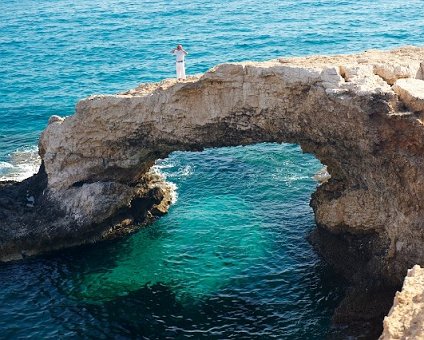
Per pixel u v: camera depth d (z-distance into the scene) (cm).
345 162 2647
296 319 2438
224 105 2734
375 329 2322
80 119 3052
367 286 2466
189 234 3094
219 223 3162
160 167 3756
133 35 6738
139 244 3061
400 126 2288
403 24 6375
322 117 2538
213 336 2378
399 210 2386
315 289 2611
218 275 2752
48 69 5734
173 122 2861
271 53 5616
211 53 5741
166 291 2672
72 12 8312
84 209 3102
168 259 2905
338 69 2523
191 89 2748
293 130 2678
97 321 2500
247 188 3478
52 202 3173
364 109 2352
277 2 8062
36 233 3025
